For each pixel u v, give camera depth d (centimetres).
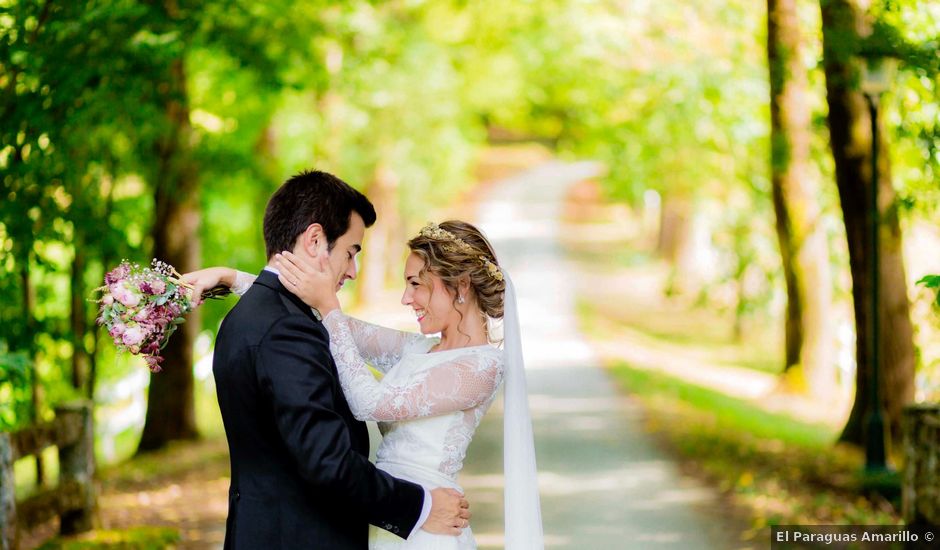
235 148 1213
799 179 1380
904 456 675
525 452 342
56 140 698
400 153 2433
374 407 312
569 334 2098
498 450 1051
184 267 1190
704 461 985
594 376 1603
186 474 1022
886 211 933
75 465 685
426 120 2395
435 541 314
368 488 290
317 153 2000
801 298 1432
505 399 342
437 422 326
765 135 1443
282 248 307
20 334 779
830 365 1447
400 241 2967
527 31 1988
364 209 318
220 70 1190
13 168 686
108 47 703
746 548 677
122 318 305
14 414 784
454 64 2581
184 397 1235
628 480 903
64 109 698
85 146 840
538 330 2136
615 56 1653
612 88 1881
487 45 2294
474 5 2016
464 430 330
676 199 2175
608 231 4134
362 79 1869
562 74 2109
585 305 2545
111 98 741
